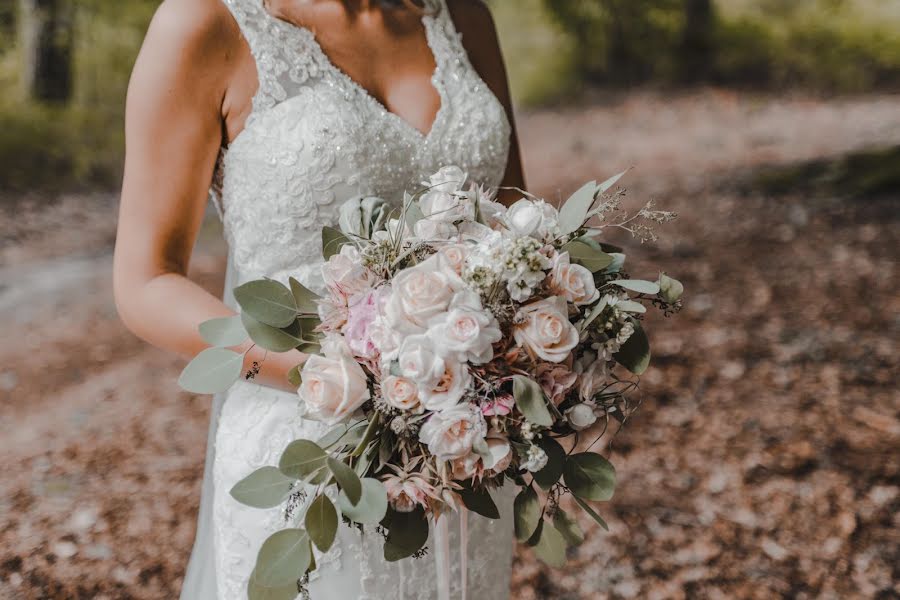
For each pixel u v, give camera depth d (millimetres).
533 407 1421
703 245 7605
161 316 1663
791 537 3918
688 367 5395
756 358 5457
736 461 4449
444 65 1985
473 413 1412
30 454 4836
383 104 1932
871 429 4598
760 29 17828
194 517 4297
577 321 1534
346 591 1809
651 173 10703
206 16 1730
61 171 10703
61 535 4141
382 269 1491
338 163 1786
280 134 1771
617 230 8180
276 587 1477
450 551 1897
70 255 8312
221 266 7879
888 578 3637
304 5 1858
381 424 1493
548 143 13859
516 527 1616
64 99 12555
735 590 3656
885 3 18500
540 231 1510
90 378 5758
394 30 1954
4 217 9258
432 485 1487
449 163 1939
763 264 7000
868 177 8531
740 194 8945
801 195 8547
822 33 17188
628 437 4691
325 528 1426
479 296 1423
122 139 11812
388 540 1534
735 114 14445
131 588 3803
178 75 1702
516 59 18906
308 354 1590
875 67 16156
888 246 7004
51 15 12391
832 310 6031
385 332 1410
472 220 1541
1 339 6359
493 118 2012
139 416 5242
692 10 17672
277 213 1799
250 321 1490
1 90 12312
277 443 1802
